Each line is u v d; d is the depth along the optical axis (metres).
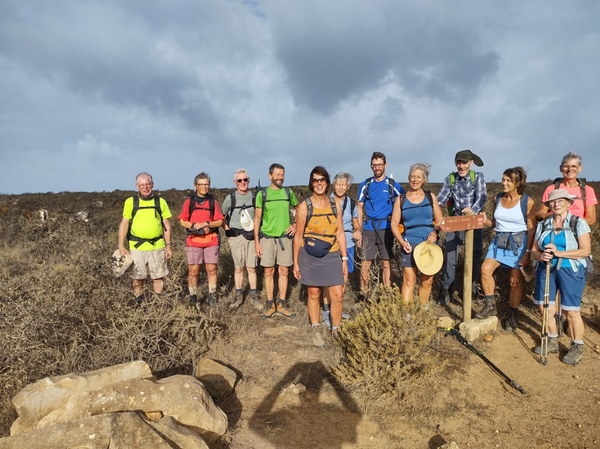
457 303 6.09
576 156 4.81
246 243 5.87
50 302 4.32
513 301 5.19
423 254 4.93
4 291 4.37
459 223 4.91
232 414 3.57
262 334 5.09
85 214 15.55
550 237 4.45
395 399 3.75
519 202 5.01
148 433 2.62
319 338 4.80
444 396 3.83
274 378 4.13
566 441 3.29
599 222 8.98
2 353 3.71
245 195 5.89
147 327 4.45
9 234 11.05
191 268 5.78
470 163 5.74
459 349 4.70
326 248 4.58
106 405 2.88
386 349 3.88
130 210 5.36
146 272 5.48
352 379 3.92
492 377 4.20
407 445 3.24
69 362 3.88
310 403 3.73
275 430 3.37
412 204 5.00
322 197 4.64
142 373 3.33
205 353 4.50
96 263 5.56
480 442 3.29
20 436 2.55
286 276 5.63
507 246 5.03
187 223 5.70
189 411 3.01
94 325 4.41
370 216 5.73
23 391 3.07
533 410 3.68
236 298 6.02
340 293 4.73
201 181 5.69
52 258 7.79
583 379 4.14
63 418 2.85
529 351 4.73
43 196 27.22
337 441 3.26
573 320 4.43
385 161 5.61
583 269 4.35
